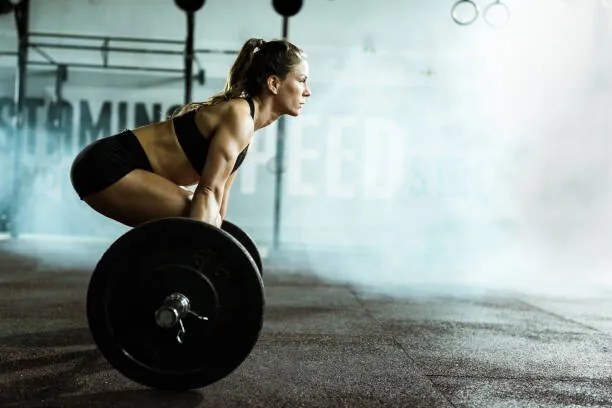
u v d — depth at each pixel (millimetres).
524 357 2645
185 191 2137
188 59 8703
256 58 2184
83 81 9891
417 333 3152
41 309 3547
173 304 1751
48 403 1809
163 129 2131
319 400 1917
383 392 2029
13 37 9828
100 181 2033
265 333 3035
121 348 1845
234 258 1792
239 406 1826
